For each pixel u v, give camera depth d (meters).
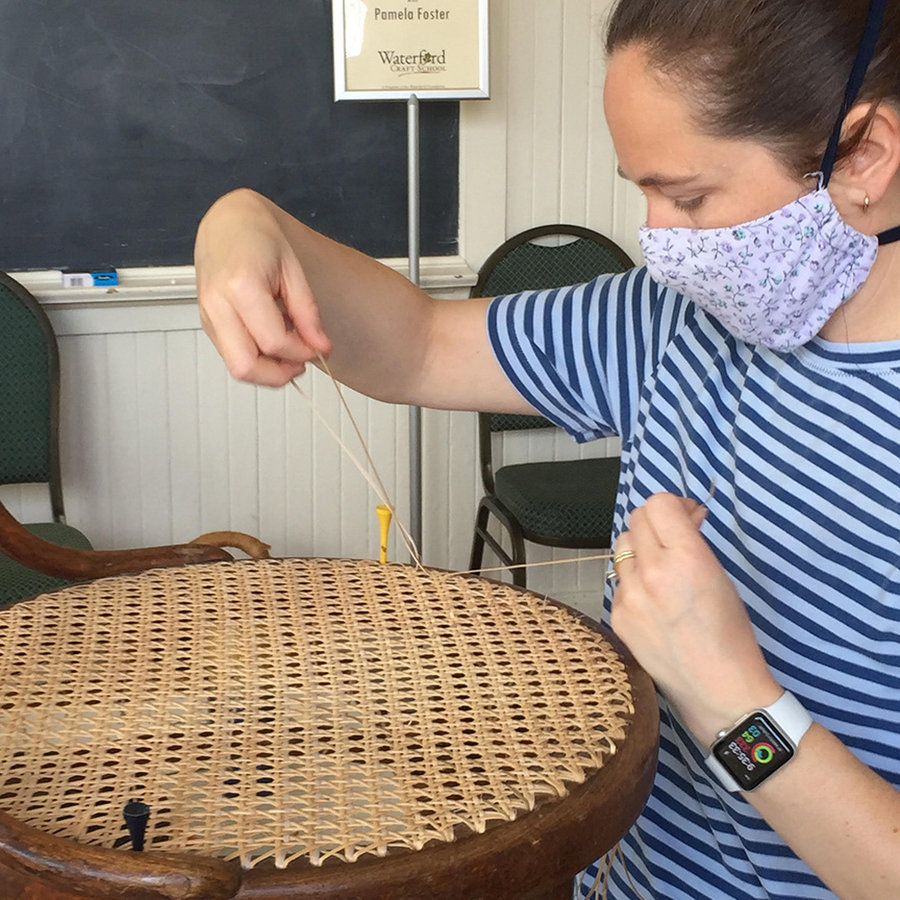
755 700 0.66
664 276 0.75
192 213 2.28
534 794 0.63
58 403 2.11
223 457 2.40
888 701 0.78
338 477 2.49
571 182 2.51
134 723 0.71
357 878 0.55
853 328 0.80
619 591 0.70
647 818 0.90
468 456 2.56
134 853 0.53
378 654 0.81
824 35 0.65
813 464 0.81
